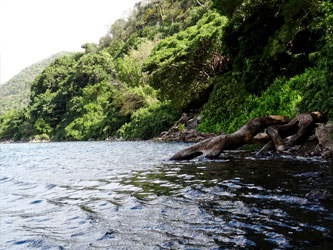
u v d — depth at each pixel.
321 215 3.49
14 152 28.83
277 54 18.61
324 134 8.87
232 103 21.83
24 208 4.95
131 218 3.90
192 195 4.90
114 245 3.05
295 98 14.59
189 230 3.31
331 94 10.02
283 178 5.67
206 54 29.25
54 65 125.06
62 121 87.69
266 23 19.92
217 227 3.34
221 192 4.94
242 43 21.47
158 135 36.84
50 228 3.78
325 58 9.79
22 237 3.51
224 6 20.22
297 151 9.45
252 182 5.52
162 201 4.65
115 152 18.52
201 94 32.34
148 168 8.93
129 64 59.91
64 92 93.88
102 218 4.02
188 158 10.48
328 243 2.75
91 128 64.12
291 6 14.13
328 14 9.66
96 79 88.56
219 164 8.45
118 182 6.78
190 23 67.50
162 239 3.12
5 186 7.47
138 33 104.88
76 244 3.16
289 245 2.75
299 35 17.95
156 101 47.97
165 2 106.12
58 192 6.15
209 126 24.41
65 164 12.52
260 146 12.93
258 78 20.45
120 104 52.44
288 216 3.52
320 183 5.08
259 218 3.53
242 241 2.92
